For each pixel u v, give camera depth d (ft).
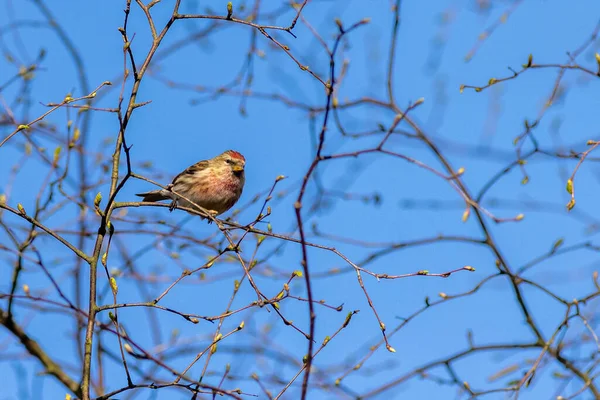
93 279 26.53
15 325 38.24
